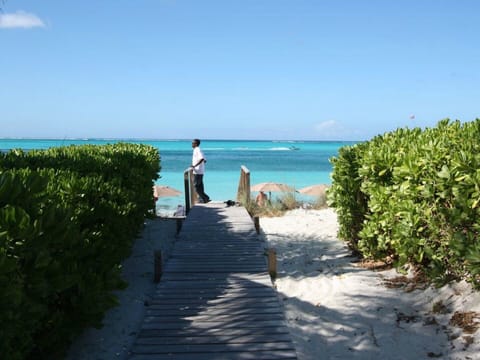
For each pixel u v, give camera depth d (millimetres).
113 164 8125
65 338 4020
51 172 5590
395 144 7125
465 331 4469
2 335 2828
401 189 6070
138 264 8148
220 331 4879
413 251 5875
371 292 6078
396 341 4641
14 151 8688
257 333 4820
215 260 7973
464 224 5043
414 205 5863
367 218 8086
